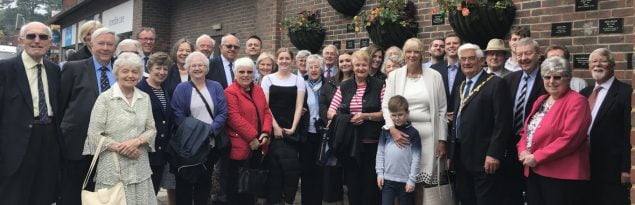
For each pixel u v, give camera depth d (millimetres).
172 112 4793
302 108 5293
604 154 3992
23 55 4297
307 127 5324
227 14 10828
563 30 5391
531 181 3959
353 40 7660
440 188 4574
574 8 5316
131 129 4160
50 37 4320
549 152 3707
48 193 4348
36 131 4230
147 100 4359
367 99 4883
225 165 5098
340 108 4965
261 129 5000
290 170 5055
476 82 4355
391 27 6633
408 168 4574
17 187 4195
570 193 3746
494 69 5031
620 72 4996
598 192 4027
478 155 4199
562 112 3730
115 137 4113
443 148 4605
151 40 6707
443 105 4680
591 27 5199
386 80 4918
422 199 4766
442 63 5633
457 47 5371
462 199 4504
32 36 4207
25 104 4203
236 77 5027
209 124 4746
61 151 4387
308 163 5434
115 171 4078
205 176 4926
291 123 5211
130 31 13898
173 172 4793
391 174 4613
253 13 9984
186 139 4586
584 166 3779
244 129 4848
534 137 3838
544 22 5531
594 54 4133
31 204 4301
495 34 5754
